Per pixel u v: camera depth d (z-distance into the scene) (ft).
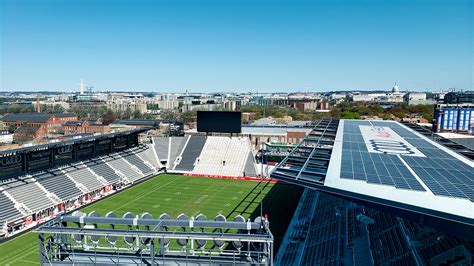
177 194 249.34
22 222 186.39
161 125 563.89
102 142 299.17
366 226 149.69
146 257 74.13
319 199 221.05
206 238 69.92
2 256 151.43
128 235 71.51
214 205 222.48
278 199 234.79
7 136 425.69
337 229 157.48
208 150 344.49
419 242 114.52
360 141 190.70
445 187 100.01
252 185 276.62
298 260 136.46
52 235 75.41
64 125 560.20
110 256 75.05
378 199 91.15
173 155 343.67
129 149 328.90
